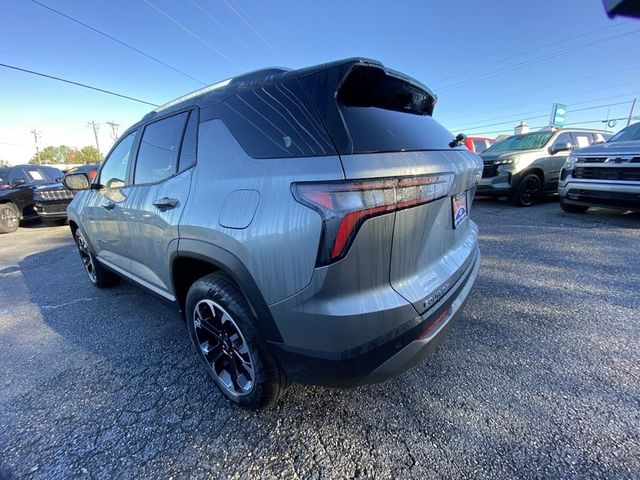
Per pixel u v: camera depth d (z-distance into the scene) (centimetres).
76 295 366
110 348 252
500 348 220
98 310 322
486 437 155
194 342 201
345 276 124
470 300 290
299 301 130
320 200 120
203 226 159
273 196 133
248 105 158
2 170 895
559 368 198
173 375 215
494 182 705
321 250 121
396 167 129
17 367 233
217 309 170
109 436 168
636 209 466
